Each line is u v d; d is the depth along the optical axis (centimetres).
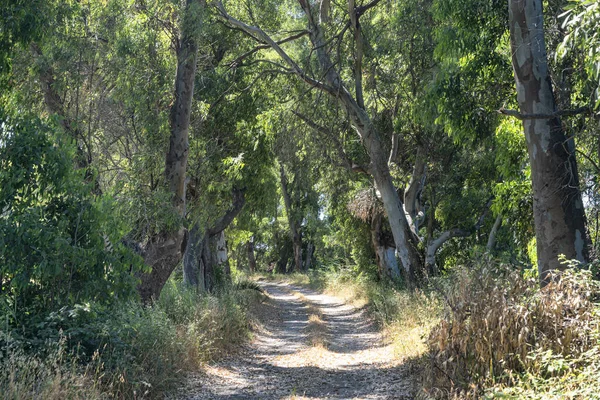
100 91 1655
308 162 2761
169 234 1519
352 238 3653
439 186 2733
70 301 993
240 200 2755
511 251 2795
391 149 2834
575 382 734
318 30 2303
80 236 1014
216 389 1136
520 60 1162
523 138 1542
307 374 1300
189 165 2083
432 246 2733
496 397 732
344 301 3600
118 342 982
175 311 1527
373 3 2183
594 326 828
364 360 1495
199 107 2036
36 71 1516
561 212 1123
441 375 895
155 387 1010
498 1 1399
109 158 1688
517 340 836
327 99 2473
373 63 2362
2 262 920
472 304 908
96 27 1591
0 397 680
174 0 1612
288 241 7644
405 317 1800
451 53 1526
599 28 781
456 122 1554
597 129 1171
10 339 816
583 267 1091
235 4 2414
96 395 793
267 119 2280
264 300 3453
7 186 945
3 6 1171
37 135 978
